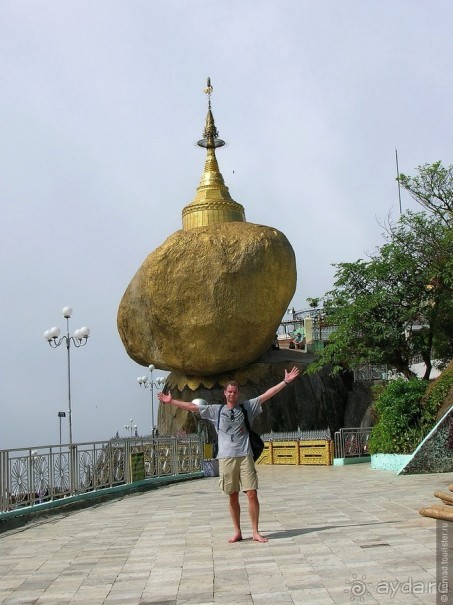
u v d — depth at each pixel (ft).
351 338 107.34
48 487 49.93
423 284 106.93
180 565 26.55
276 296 123.13
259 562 25.90
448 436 57.47
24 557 31.30
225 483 30.71
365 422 128.88
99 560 28.99
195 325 119.65
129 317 128.77
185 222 140.67
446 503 28.32
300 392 129.29
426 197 105.50
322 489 53.42
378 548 26.68
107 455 60.54
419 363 130.31
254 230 125.49
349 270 110.11
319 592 20.98
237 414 30.91
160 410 133.69
